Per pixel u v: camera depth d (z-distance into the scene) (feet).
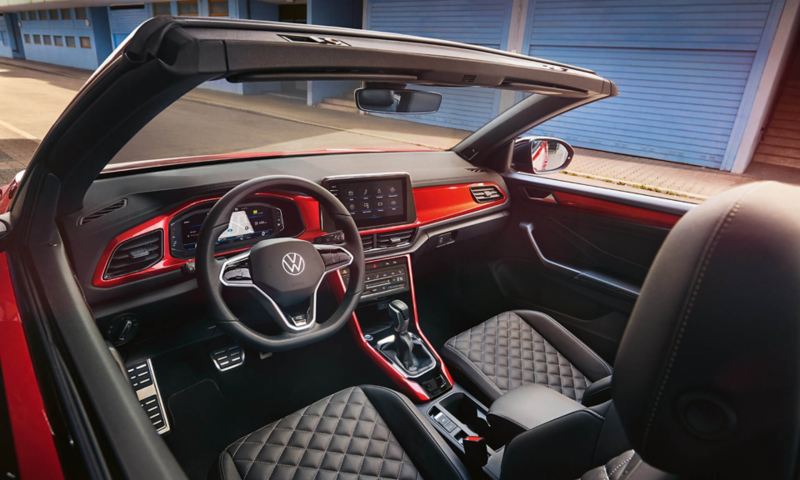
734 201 1.49
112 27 59.41
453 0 33.17
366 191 6.31
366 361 6.68
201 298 5.31
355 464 4.09
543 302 7.84
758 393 1.38
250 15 44.32
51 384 2.38
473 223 7.47
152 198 4.81
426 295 8.45
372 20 38.50
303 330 4.59
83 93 2.91
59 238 3.86
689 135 24.97
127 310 4.79
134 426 2.11
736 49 23.00
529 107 7.00
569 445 2.93
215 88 38.99
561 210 7.47
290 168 6.35
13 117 23.94
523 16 29.89
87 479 1.86
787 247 1.36
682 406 1.49
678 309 1.47
